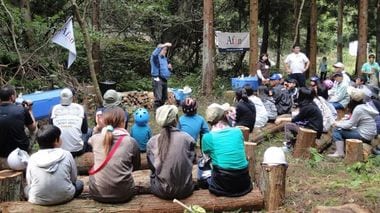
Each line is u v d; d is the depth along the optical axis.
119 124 4.37
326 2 20.70
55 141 4.22
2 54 9.45
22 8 10.59
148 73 15.98
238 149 4.54
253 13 13.24
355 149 6.17
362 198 4.63
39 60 10.05
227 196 4.51
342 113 9.10
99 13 13.35
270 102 8.53
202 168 4.82
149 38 16.50
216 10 17.53
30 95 7.65
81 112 5.71
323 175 5.70
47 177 4.08
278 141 7.68
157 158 4.36
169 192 4.32
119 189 4.21
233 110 7.34
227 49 14.46
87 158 5.55
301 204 4.61
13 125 5.03
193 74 16.52
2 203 4.25
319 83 9.31
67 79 10.32
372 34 21.00
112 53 15.00
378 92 9.24
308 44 20.22
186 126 5.49
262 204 4.54
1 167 5.00
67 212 4.13
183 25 16.55
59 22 12.00
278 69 18.52
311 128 6.89
